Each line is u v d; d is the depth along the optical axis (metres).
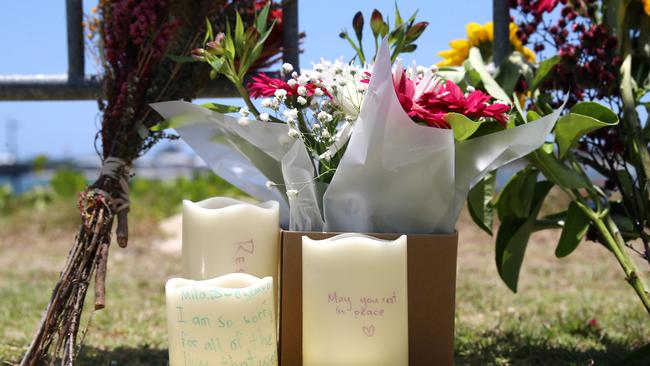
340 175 1.33
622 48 1.81
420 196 1.35
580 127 1.58
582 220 1.75
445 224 1.38
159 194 7.72
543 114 1.78
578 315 2.53
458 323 2.42
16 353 2.00
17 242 5.44
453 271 1.35
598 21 1.92
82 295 1.54
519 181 1.88
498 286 3.27
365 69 1.46
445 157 1.30
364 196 1.36
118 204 1.64
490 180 1.85
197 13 1.77
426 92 1.37
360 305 1.22
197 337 1.19
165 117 1.51
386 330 1.22
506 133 1.33
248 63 1.51
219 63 1.49
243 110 1.40
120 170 1.67
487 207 1.85
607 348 2.07
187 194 7.65
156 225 5.85
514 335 2.25
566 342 2.16
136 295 3.11
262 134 1.41
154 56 1.69
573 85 1.82
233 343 1.19
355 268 1.22
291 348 1.37
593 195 1.70
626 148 1.80
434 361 1.35
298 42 1.94
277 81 1.47
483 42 2.12
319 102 1.46
